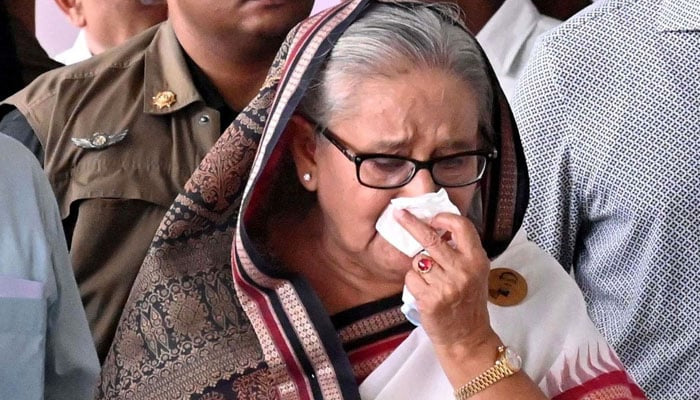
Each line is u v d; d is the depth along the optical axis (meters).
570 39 8.21
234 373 6.47
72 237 7.59
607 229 8.28
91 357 6.67
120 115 7.86
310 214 6.41
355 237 5.89
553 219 8.30
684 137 7.87
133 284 7.29
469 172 5.86
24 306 5.98
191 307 6.64
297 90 5.75
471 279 5.44
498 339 5.70
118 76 8.06
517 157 6.32
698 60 7.91
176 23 8.02
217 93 8.12
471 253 5.46
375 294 6.34
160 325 6.67
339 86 5.71
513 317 6.36
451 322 5.53
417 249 5.59
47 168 7.65
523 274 6.57
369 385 6.21
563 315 6.39
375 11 5.83
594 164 8.09
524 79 8.44
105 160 7.67
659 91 7.94
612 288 8.30
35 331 6.00
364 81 5.65
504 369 5.63
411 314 5.77
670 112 7.91
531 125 8.28
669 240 7.95
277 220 6.47
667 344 8.10
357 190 5.73
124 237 7.60
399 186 5.71
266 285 6.32
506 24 11.02
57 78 8.03
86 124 7.80
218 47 7.89
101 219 7.55
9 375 5.88
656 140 7.92
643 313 8.12
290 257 6.42
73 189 7.62
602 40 8.13
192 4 7.70
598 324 8.39
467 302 5.49
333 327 6.24
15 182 6.28
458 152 5.73
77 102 7.91
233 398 6.43
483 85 5.89
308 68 5.75
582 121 8.11
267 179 6.20
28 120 7.82
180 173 7.76
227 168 6.45
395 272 5.92
